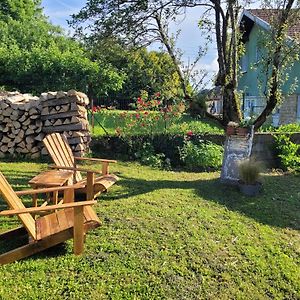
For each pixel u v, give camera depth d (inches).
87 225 134.6
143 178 259.1
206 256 135.9
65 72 637.9
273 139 325.4
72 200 164.1
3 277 114.7
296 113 470.3
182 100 294.8
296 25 261.1
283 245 151.3
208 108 291.0
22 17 949.8
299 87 462.3
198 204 197.6
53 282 113.3
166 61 282.2
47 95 302.4
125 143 332.2
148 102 354.9
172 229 158.7
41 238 123.9
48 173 193.6
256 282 121.9
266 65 251.3
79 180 211.8
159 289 113.5
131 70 304.8
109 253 133.6
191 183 249.1
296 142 333.1
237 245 147.3
